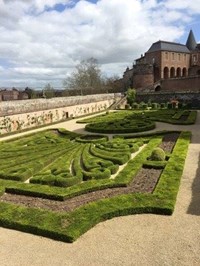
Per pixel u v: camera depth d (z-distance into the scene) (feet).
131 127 98.12
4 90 181.98
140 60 368.27
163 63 332.60
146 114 141.18
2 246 29.81
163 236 30.25
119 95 240.32
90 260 26.76
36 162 55.88
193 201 38.22
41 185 44.42
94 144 73.41
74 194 40.91
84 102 173.17
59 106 143.02
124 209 35.24
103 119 129.29
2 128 102.89
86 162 54.49
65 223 32.65
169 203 36.27
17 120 111.34
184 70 356.38
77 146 70.95
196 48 372.38
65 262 26.61
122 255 27.27
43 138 85.87
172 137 79.82
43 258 27.40
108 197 39.88
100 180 45.06
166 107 191.83
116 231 31.71
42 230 31.35
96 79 344.28
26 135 94.17
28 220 33.47
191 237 29.81
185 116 128.88
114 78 382.63
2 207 37.27
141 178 46.98
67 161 56.95
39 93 211.41
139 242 29.32
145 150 63.31
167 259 26.40
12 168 53.01
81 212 34.96
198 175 47.93
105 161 54.44
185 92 215.72
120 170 51.67
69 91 253.44
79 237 30.73
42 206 38.19
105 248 28.55
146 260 26.37
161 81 285.43
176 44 350.64
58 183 44.45
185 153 59.00
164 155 55.72
